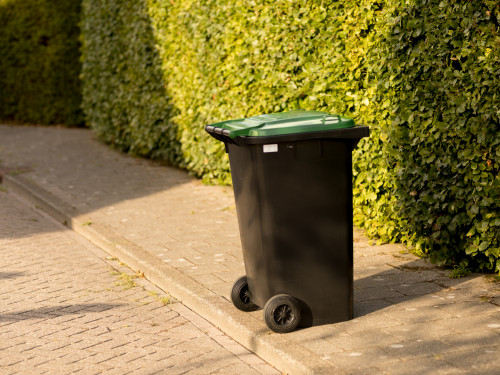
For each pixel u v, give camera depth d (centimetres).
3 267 730
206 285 639
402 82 672
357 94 735
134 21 1167
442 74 631
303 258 546
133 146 1227
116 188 1008
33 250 784
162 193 968
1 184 1123
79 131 1579
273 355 524
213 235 782
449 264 661
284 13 809
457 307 573
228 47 909
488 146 606
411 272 649
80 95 1634
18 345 566
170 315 614
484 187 611
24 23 1648
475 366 488
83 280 694
